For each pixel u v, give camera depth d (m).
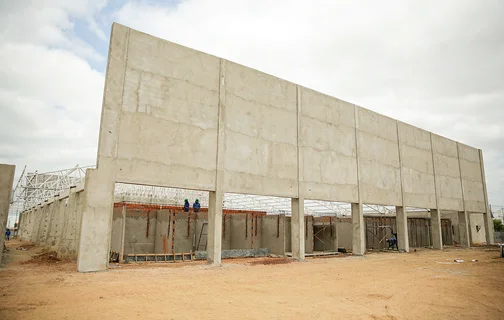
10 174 12.33
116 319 6.51
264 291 9.62
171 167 15.13
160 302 7.96
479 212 35.25
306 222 25.75
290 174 19.53
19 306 7.27
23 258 17.36
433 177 30.41
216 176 16.41
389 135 26.86
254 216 24.39
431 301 8.83
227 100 17.48
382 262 18.31
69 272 12.41
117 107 14.12
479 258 20.47
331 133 22.33
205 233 22.56
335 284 11.04
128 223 19.95
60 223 19.58
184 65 16.27
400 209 26.84
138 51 15.02
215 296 8.78
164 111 15.32
